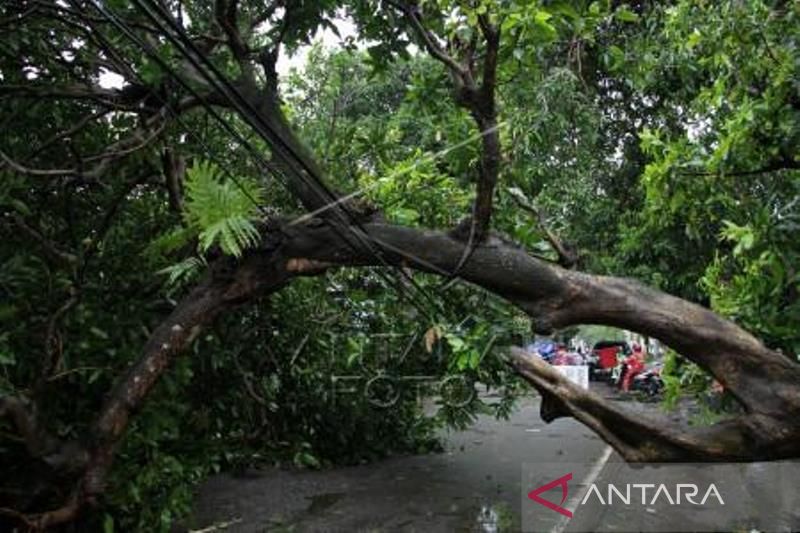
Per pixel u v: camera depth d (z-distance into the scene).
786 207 4.57
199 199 4.34
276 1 5.97
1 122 5.85
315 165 5.09
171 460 5.71
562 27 5.09
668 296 4.40
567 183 8.96
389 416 9.57
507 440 11.02
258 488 8.02
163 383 5.67
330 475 8.68
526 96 5.87
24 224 5.41
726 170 4.92
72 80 6.14
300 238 4.97
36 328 5.31
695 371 5.16
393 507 7.24
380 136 7.17
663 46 6.58
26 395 4.82
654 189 5.21
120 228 6.33
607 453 9.27
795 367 4.06
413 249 4.79
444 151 5.26
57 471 4.61
